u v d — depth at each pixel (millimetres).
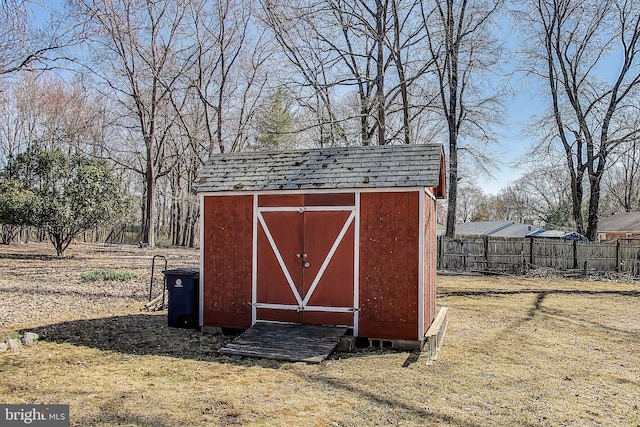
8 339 6801
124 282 13047
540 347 7453
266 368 6066
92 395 4898
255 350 6652
